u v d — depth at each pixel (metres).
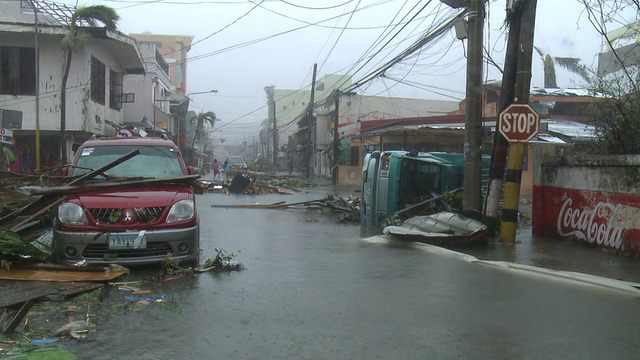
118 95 27.73
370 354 3.75
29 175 8.19
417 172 11.30
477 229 8.62
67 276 5.57
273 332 4.18
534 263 7.15
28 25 21.33
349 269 6.59
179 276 5.96
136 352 3.71
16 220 7.48
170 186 6.83
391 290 5.53
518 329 4.31
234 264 6.60
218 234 9.95
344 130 36.19
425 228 9.01
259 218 13.41
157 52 45.03
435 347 3.90
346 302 5.06
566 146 13.44
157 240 6.12
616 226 7.84
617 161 7.75
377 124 30.00
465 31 10.27
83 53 22.50
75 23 21.42
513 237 8.94
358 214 13.31
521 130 8.68
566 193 9.12
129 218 6.09
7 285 5.21
